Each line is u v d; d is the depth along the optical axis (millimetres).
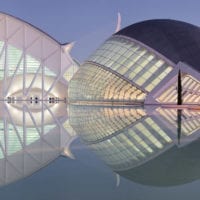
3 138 11945
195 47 42188
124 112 26562
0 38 74438
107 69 44281
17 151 9055
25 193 4922
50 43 75312
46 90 75438
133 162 7457
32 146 10023
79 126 16156
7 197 4707
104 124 16891
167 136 12102
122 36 45750
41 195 4789
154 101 40344
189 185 5438
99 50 48125
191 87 41219
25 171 6539
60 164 7242
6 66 73750
